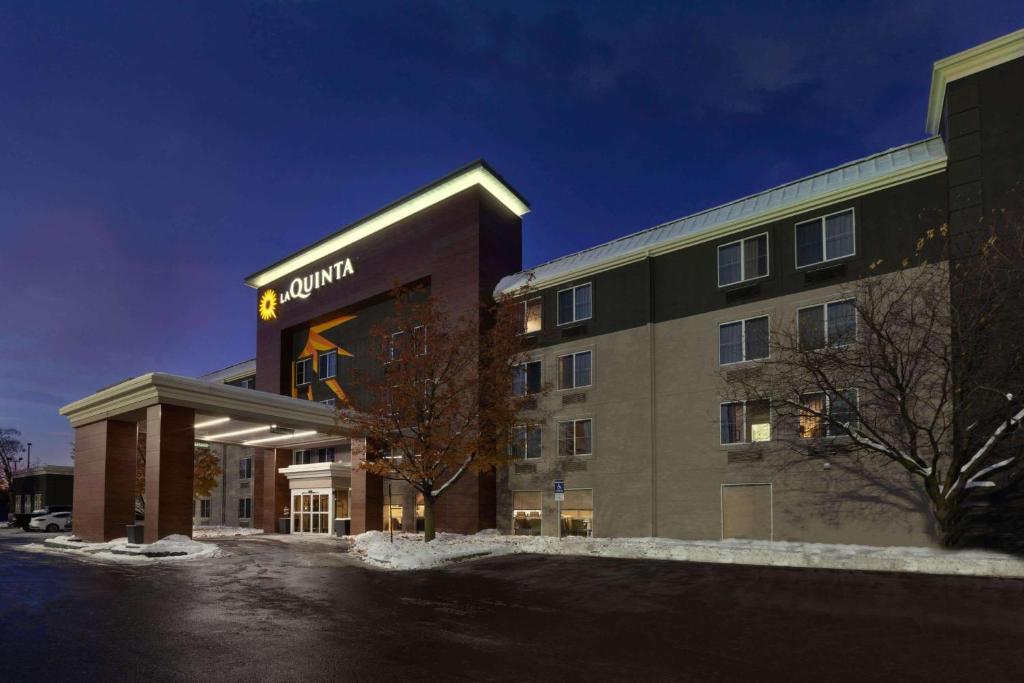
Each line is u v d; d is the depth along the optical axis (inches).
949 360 694.5
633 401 1067.3
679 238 1051.3
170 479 1012.5
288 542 1211.9
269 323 1824.6
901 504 781.3
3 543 1344.7
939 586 573.6
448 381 1050.7
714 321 999.0
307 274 1720.0
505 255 1387.8
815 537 845.2
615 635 426.9
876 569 678.5
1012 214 742.5
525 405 1156.5
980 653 367.9
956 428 693.3
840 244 896.3
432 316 1087.0
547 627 453.7
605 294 1141.1
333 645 397.4
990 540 695.7
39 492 2748.5
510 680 326.6
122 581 682.8
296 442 1531.7
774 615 482.0
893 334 724.7
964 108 802.2
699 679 328.2
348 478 1456.7
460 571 775.7
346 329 1638.8
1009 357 684.1
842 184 895.7
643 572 723.4
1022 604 492.4
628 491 1048.2
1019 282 688.4
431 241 1417.3
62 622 466.9
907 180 841.5
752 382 925.8
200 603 547.8
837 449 797.2
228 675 333.4
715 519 948.0
